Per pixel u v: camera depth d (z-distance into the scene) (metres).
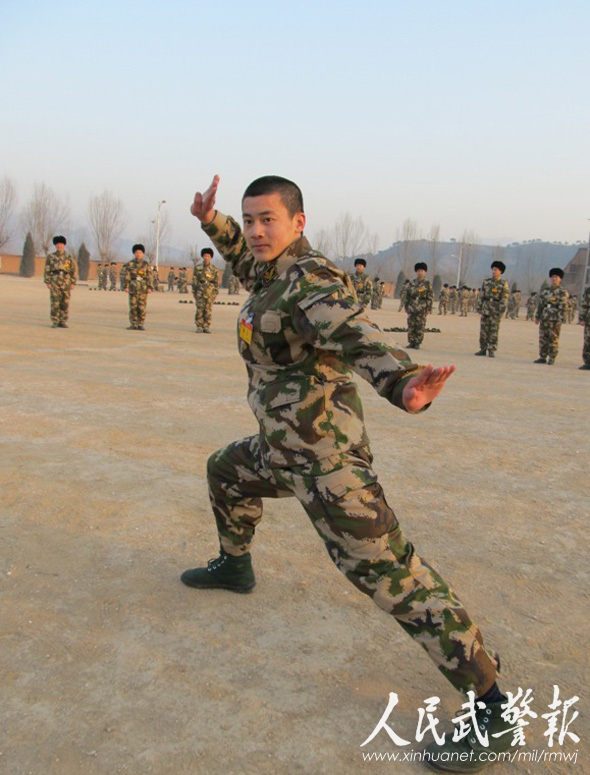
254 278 2.81
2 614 2.87
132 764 2.06
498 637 2.90
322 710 2.37
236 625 2.88
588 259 54.22
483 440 6.43
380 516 2.19
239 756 2.12
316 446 2.25
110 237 71.19
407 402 1.79
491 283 14.74
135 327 15.55
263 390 2.37
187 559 3.47
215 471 2.87
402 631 2.90
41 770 2.02
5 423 5.98
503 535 4.02
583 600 3.26
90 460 5.02
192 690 2.43
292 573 3.38
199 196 2.76
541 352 14.19
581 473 5.45
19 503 4.08
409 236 88.12
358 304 2.07
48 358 10.05
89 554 3.47
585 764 2.19
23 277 53.88
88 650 2.64
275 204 2.27
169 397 7.59
